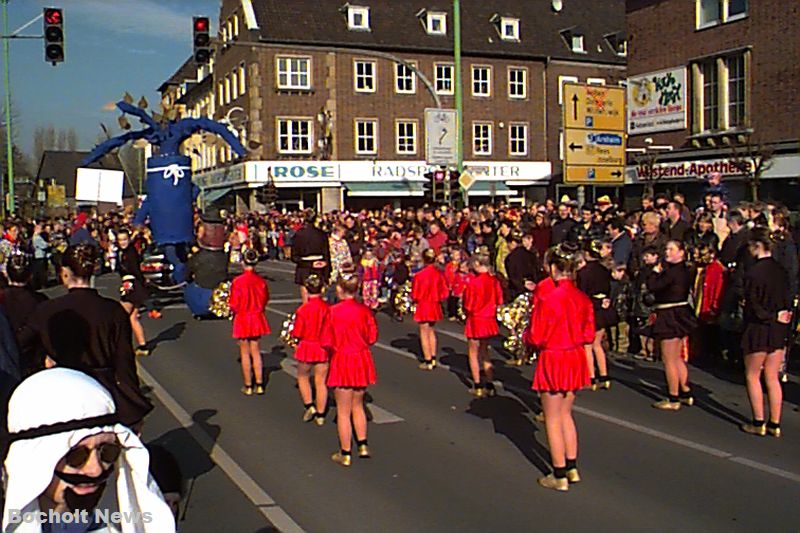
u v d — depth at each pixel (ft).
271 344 45.91
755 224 34.22
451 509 20.12
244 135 153.79
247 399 32.55
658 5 106.63
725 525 18.81
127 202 226.58
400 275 58.18
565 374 21.06
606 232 44.96
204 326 53.98
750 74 94.63
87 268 17.19
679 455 24.32
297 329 28.53
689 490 21.25
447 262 53.57
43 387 7.87
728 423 27.91
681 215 45.37
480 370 36.42
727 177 96.43
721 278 36.88
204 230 57.67
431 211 68.64
